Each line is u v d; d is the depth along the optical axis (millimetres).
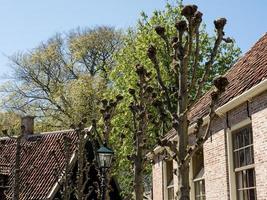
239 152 11430
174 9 25094
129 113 22438
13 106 33094
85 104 31359
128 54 25250
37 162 23188
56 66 34312
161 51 23469
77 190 13398
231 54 26391
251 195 10766
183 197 5605
